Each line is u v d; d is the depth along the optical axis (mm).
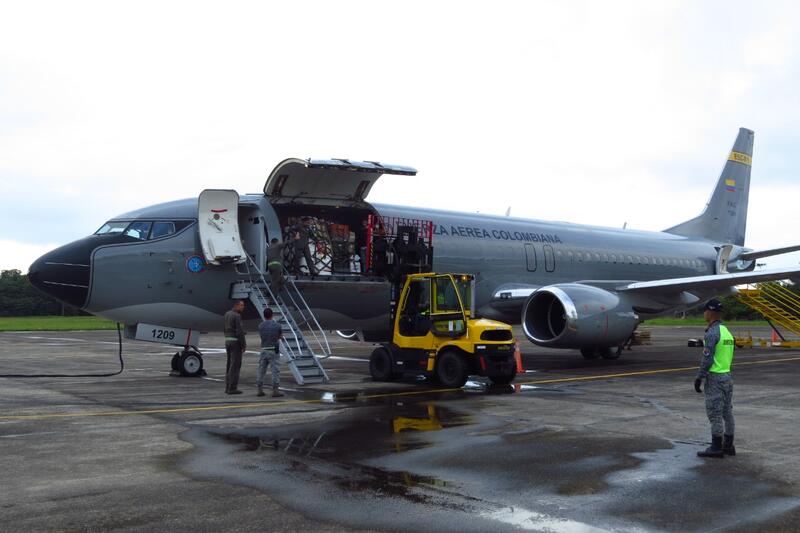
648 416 11055
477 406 12094
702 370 8234
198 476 7219
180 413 11258
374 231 18125
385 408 11820
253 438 9180
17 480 7059
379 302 18359
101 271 15414
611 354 23031
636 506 6258
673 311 22719
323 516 5949
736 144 31469
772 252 28141
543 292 18125
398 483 6977
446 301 15031
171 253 15883
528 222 23172
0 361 22828
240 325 13719
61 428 9875
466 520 5863
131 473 7332
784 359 23281
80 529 5605
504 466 7684
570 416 11023
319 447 8633
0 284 87812
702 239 29844
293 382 15945
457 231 20344
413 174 17719
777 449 8641
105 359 23844
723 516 5988
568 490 6770
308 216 17969
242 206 16953
